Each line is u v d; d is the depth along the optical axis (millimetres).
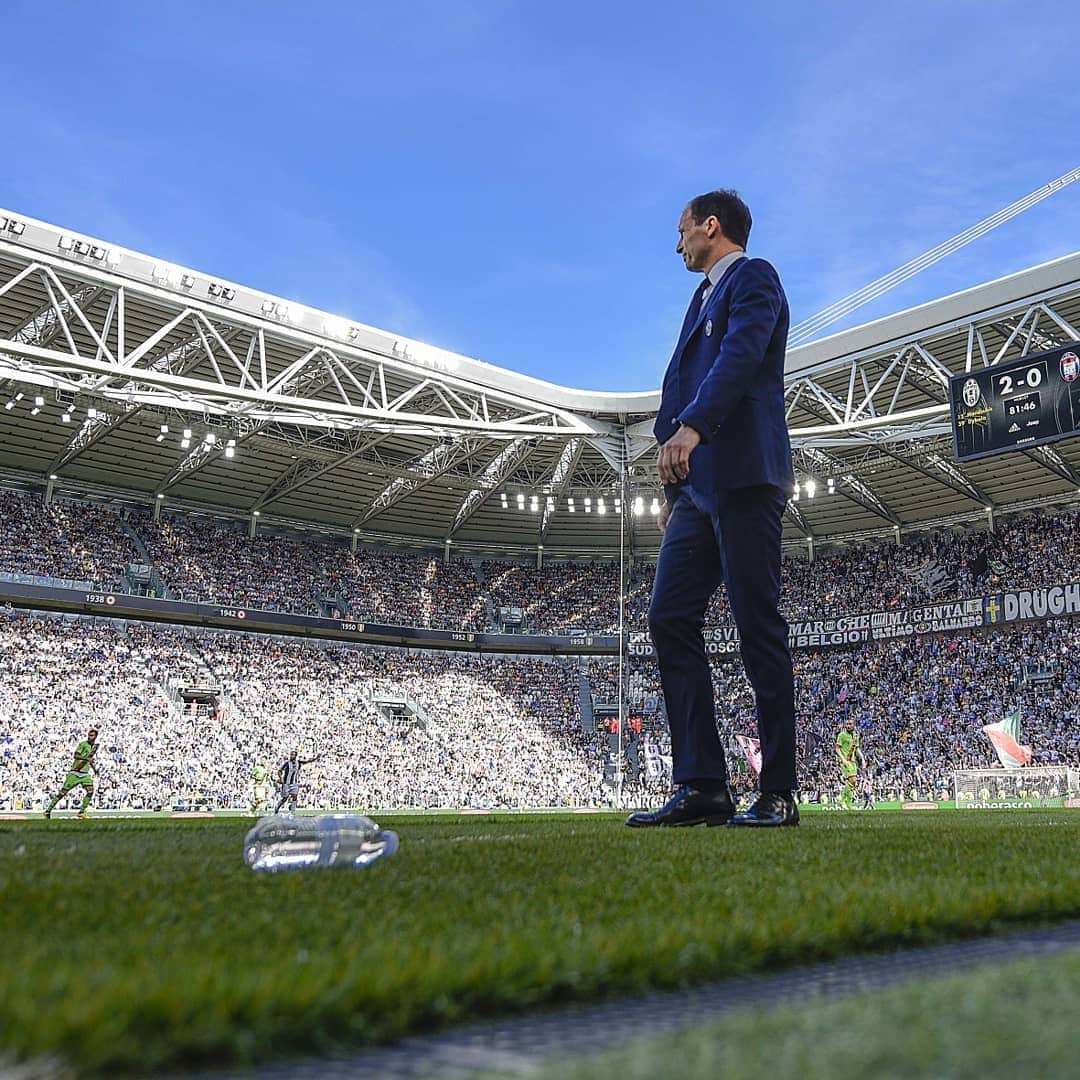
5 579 47281
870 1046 1106
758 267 6961
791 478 7199
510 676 60375
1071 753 46562
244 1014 1198
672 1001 1538
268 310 35906
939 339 39250
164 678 50031
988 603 51406
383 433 46969
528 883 2760
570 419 45188
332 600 57781
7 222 30828
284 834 3262
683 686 7445
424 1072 1124
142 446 49031
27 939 1652
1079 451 47062
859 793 44125
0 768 42062
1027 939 2129
